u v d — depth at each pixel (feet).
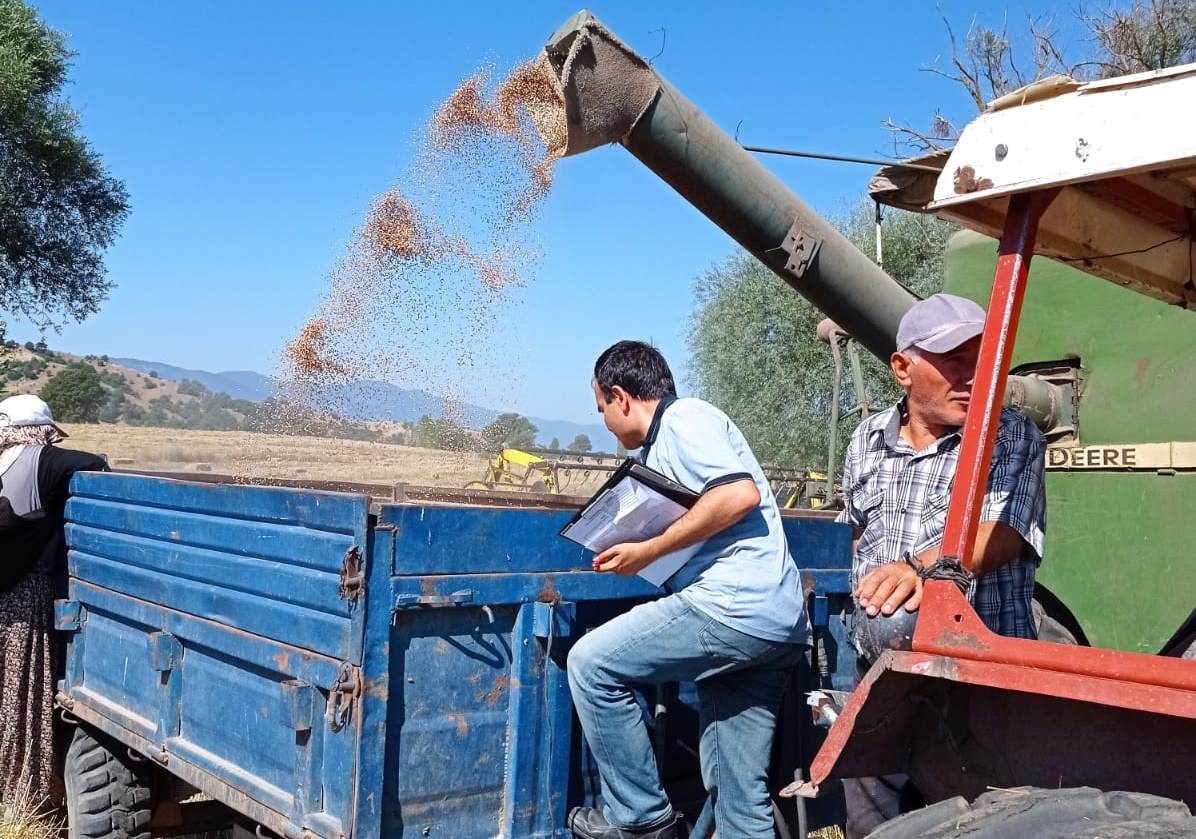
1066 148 6.38
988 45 42.93
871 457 10.24
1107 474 15.33
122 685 13.62
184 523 11.93
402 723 9.34
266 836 11.57
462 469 35.29
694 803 11.27
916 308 9.62
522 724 9.99
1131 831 5.64
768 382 50.70
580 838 10.18
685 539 9.34
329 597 9.39
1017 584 9.32
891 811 10.70
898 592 7.36
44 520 15.06
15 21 58.08
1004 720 7.22
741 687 10.14
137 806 14.71
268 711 10.50
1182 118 5.90
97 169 63.26
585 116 12.50
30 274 61.93
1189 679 5.56
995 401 6.75
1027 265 6.81
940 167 11.53
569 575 10.33
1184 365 14.56
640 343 10.43
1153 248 8.85
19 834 14.44
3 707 15.05
